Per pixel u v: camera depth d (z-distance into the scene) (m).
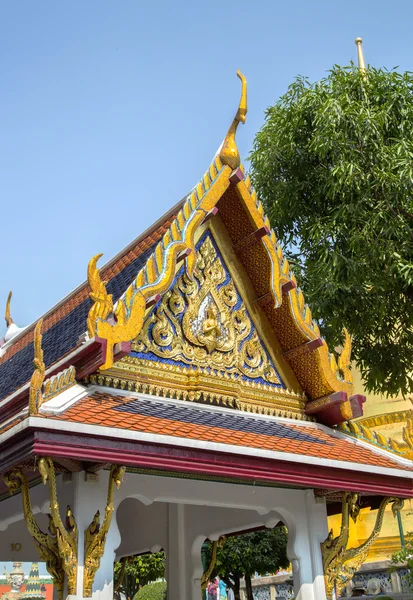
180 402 7.41
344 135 13.77
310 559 7.92
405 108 14.62
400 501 8.45
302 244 15.42
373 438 8.69
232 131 8.38
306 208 15.48
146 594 24.81
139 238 9.91
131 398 6.98
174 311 7.77
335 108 13.75
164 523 10.30
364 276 13.81
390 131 14.71
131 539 10.97
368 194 13.80
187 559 9.77
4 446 5.82
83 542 6.04
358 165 13.98
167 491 7.08
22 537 11.09
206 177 8.09
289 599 25.17
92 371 6.58
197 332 7.91
